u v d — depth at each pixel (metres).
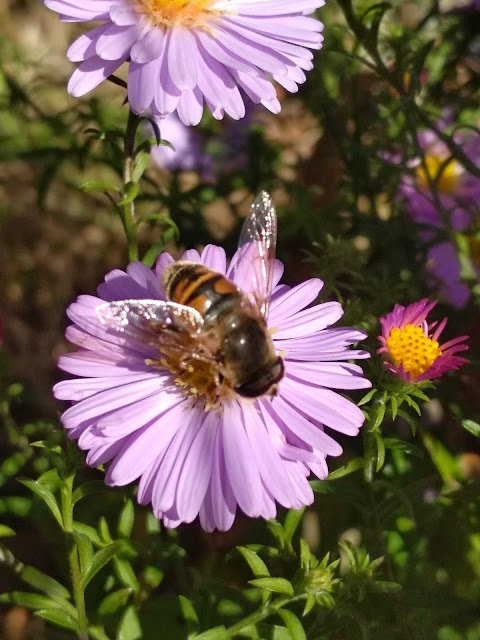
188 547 0.08
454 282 0.08
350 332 0.06
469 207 0.08
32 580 0.06
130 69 0.06
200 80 0.06
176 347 0.05
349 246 0.07
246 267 0.06
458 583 0.07
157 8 0.06
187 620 0.06
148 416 0.05
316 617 0.06
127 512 0.06
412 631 0.06
